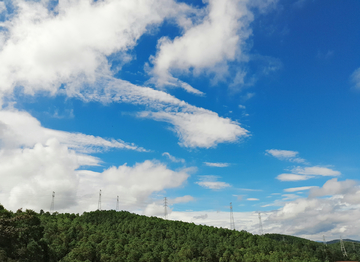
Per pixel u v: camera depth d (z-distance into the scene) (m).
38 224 127.19
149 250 180.25
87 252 148.00
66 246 163.62
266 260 182.88
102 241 180.00
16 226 109.19
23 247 100.25
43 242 114.69
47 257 113.50
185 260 169.50
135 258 160.75
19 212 130.00
